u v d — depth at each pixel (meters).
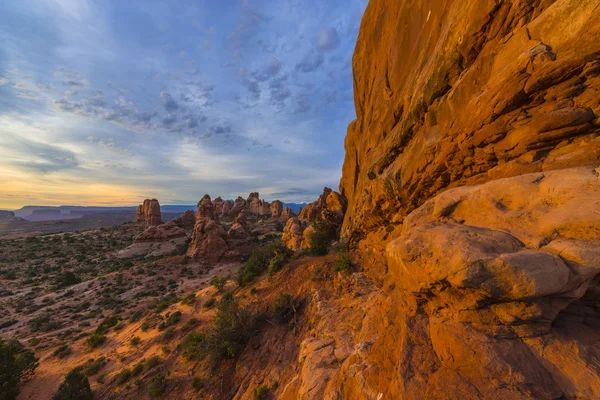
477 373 4.06
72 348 30.31
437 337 4.89
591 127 5.38
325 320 14.53
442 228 5.52
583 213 3.93
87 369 23.97
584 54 5.18
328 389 7.65
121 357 25.45
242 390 14.71
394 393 4.64
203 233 77.38
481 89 7.99
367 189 20.22
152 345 25.89
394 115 16.86
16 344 31.83
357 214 24.16
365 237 24.33
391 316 6.75
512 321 4.17
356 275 19.36
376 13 22.17
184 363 20.56
